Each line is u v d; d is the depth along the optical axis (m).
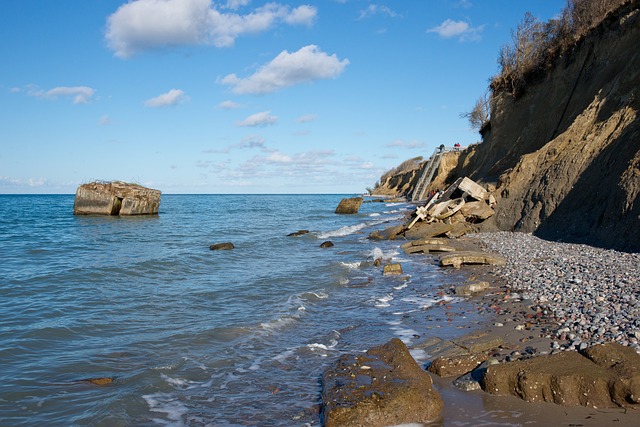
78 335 9.13
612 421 5.06
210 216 55.00
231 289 13.65
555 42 29.84
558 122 26.19
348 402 5.63
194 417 5.86
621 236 13.68
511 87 35.25
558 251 15.07
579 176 18.61
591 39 25.61
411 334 8.82
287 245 25.55
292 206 88.25
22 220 44.28
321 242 26.72
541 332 7.91
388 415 5.43
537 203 20.81
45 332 9.20
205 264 18.86
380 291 13.04
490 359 6.77
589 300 9.08
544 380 5.70
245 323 9.96
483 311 9.84
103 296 12.71
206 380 7.00
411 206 57.34
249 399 6.37
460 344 7.70
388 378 6.22
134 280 15.26
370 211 58.62
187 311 11.09
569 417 5.23
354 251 22.22
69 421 5.65
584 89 24.62
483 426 5.21
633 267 10.95
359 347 8.30
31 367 7.40
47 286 14.07
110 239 29.27
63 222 42.66
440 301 11.27
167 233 33.34
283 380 7.00
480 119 50.25
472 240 20.92
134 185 50.19
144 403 6.18
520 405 5.65
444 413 5.58
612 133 18.09
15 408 5.97
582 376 5.51
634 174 14.10
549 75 30.05
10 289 13.54
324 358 7.86
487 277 13.46
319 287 13.81
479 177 35.22
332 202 116.62
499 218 23.61
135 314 10.80
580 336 7.33
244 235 31.98
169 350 8.30
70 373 7.20
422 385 5.96
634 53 21.08
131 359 7.86
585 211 16.91
